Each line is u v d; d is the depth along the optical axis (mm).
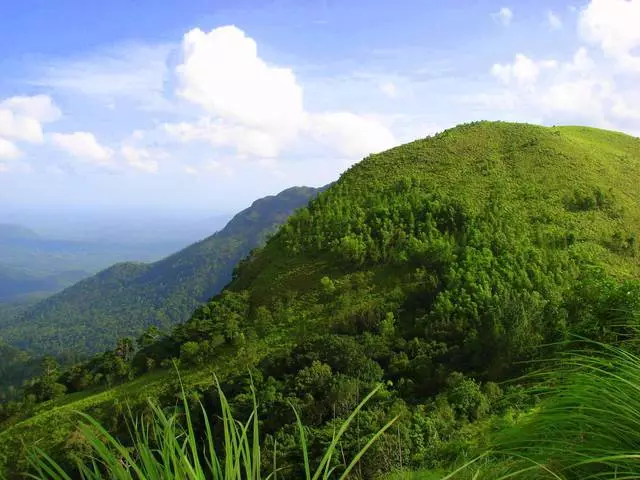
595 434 2443
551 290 38438
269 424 32875
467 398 24922
